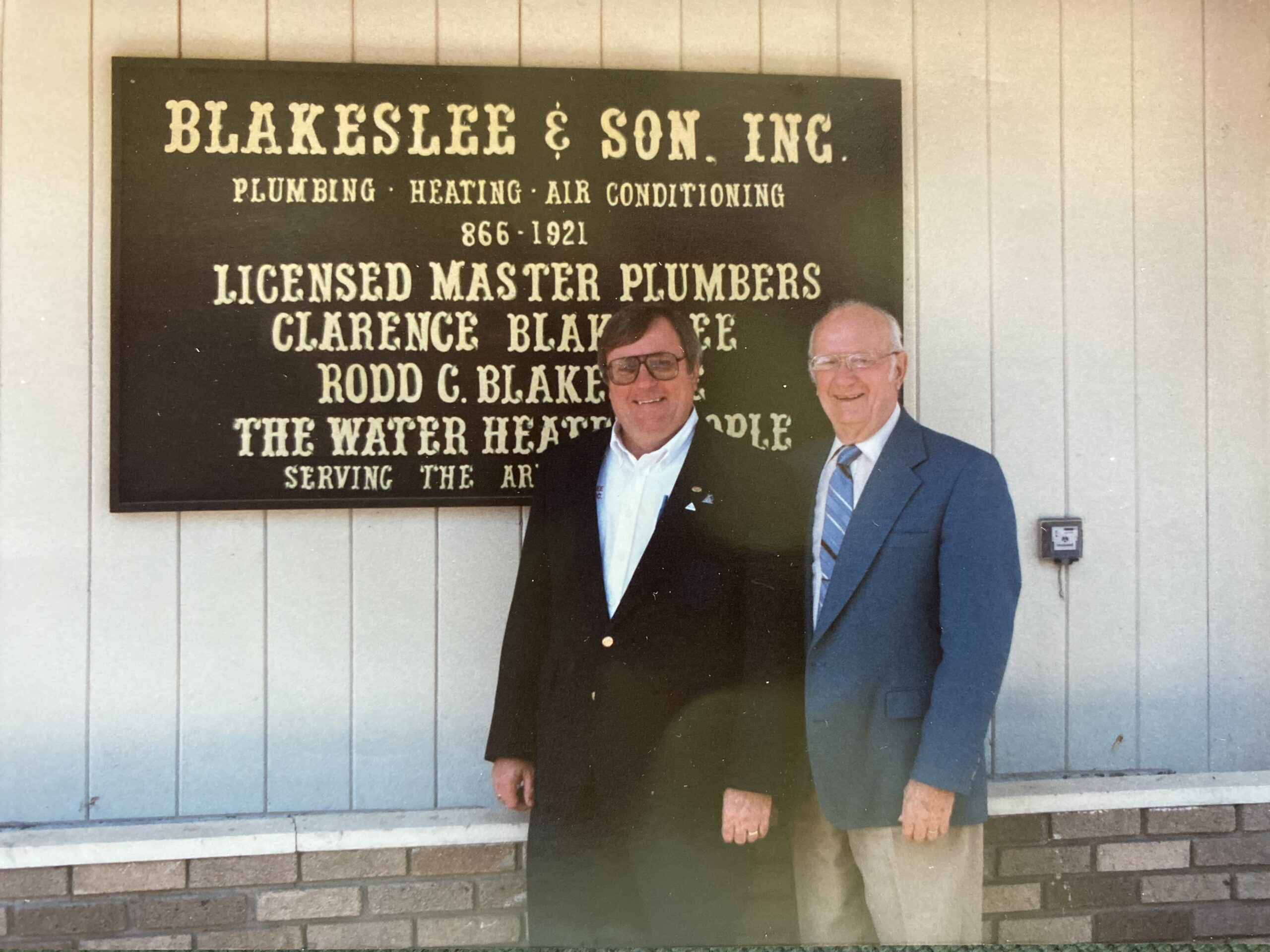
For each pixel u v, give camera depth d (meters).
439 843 2.64
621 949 2.40
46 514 2.67
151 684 2.70
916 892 2.32
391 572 2.73
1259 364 2.93
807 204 2.78
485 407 2.72
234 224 2.67
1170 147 2.91
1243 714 2.93
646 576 2.37
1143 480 2.91
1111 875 2.77
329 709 2.73
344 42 2.72
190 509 2.66
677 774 2.34
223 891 2.60
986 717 2.23
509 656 2.48
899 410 2.44
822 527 2.46
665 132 2.75
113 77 2.63
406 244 2.70
